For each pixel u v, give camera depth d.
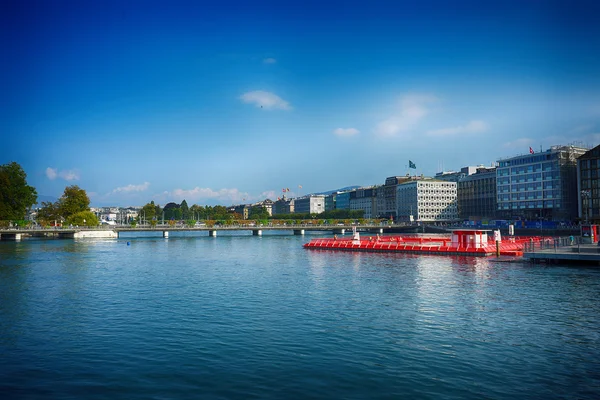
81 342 29.62
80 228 177.88
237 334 31.03
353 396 20.86
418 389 21.64
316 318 35.59
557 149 198.12
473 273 61.91
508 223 181.75
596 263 67.94
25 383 22.72
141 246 136.25
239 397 20.80
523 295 44.91
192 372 23.95
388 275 61.12
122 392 21.50
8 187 158.00
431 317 35.75
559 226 164.12
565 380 22.75
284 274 63.75
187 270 69.94
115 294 47.50
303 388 21.77
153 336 30.84
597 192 165.38
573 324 33.38
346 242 111.50
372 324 33.59
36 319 36.16
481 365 24.81
